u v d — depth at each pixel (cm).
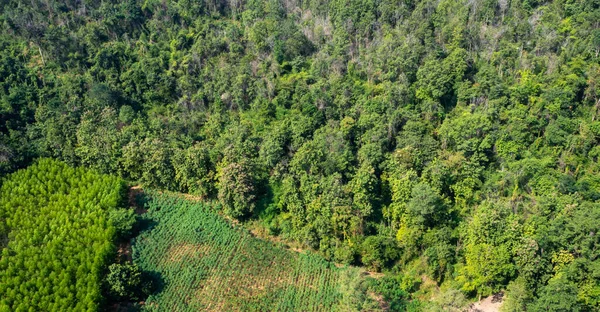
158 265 6431
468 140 7062
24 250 6075
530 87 7400
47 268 5862
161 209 7362
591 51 7706
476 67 8019
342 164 7088
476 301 6022
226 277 6331
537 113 7219
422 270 6344
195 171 7425
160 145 7619
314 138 7556
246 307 5928
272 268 6512
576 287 5388
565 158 6788
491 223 5922
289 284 6281
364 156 7125
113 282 5775
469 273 5900
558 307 5147
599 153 6700
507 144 7000
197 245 6788
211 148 7750
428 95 7844
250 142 7581
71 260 5956
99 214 6725
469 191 6756
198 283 6216
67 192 7162
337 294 6106
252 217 7262
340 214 6556
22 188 6956
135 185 7831
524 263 5712
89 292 5597
